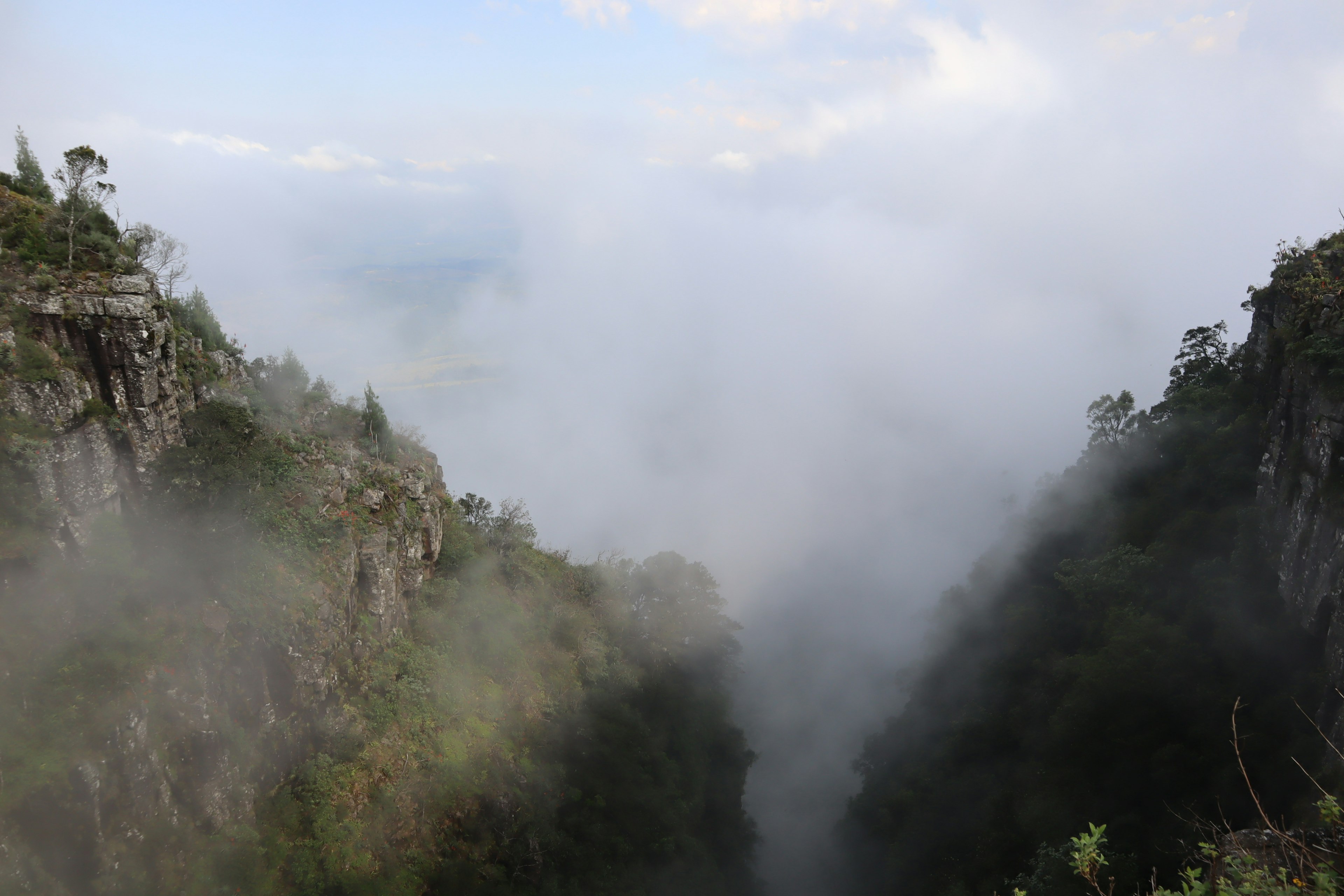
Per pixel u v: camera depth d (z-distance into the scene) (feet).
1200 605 205.67
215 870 111.75
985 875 210.79
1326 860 41.96
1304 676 168.35
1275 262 257.75
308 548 148.15
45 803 90.33
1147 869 164.55
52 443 110.73
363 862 137.08
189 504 125.80
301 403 199.52
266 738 131.13
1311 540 175.01
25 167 149.18
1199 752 177.58
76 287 122.52
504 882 159.53
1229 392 282.56
